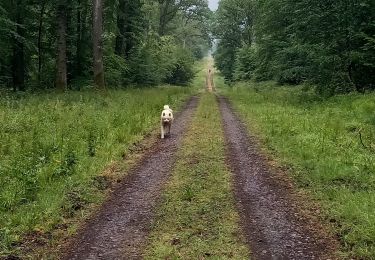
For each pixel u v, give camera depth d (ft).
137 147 40.06
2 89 74.08
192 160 34.94
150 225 22.26
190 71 207.72
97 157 34.45
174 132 48.03
